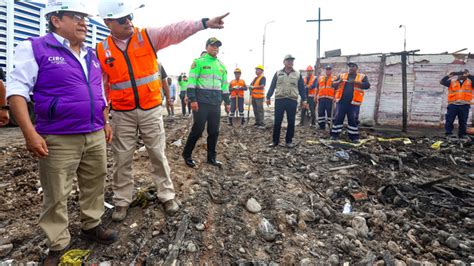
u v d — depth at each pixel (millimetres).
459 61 9547
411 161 5707
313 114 10539
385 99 10367
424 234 2906
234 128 9594
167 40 2742
